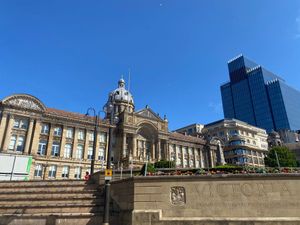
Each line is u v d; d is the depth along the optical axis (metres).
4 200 17.50
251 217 15.11
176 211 15.52
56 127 56.47
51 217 15.49
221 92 174.25
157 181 16.28
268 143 112.75
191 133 116.88
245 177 16.02
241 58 167.38
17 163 35.84
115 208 17.33
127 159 59.31
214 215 15.30
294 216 15.03
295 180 15.87
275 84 145.12
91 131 60.88
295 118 139.88
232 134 101.38
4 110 49.44
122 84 93.12
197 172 18.88
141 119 69.19
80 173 55.66
